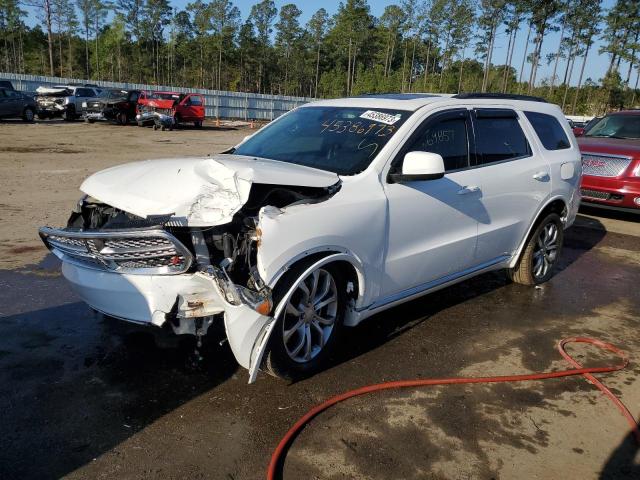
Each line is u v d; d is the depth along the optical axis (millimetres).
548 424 3180
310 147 4137
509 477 2703
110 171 3770
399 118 4129
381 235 3670
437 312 4816
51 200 8664
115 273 3164
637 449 2984
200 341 3398
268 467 2674
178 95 28422
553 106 5809
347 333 4250
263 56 94062
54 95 27156
